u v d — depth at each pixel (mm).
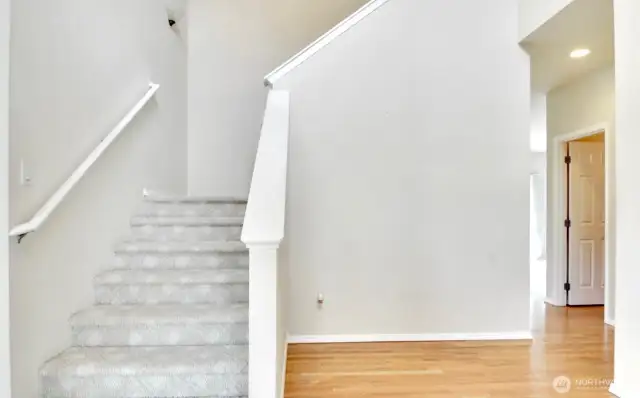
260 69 4859
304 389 2520
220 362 2100
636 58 2348
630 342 2365
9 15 1802
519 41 3539
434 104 3533
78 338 2326
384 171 3514
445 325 3539
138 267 2863
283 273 2787
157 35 3787
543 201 9883
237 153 4820
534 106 5680
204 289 2654
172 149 4234
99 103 2709
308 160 3475
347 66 3496
